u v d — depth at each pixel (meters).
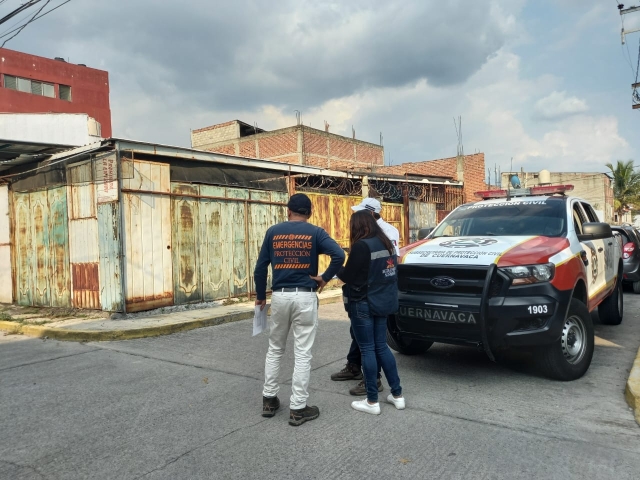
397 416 4.10
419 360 5.91
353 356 5.11
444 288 4.82
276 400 4.21
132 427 3.94
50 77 36.28
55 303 9.91
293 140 23.12
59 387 5.02
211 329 8.17
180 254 9.49
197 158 9.80
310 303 4.01
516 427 3.82
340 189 13.95
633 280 11.73
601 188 41.34
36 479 3.13
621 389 4.71
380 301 4.15
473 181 22.20
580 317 5.11
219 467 3.24
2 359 6.27
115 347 6.86
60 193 9.66
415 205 17.28
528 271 4.63
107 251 8.72
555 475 3.07
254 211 11.14
